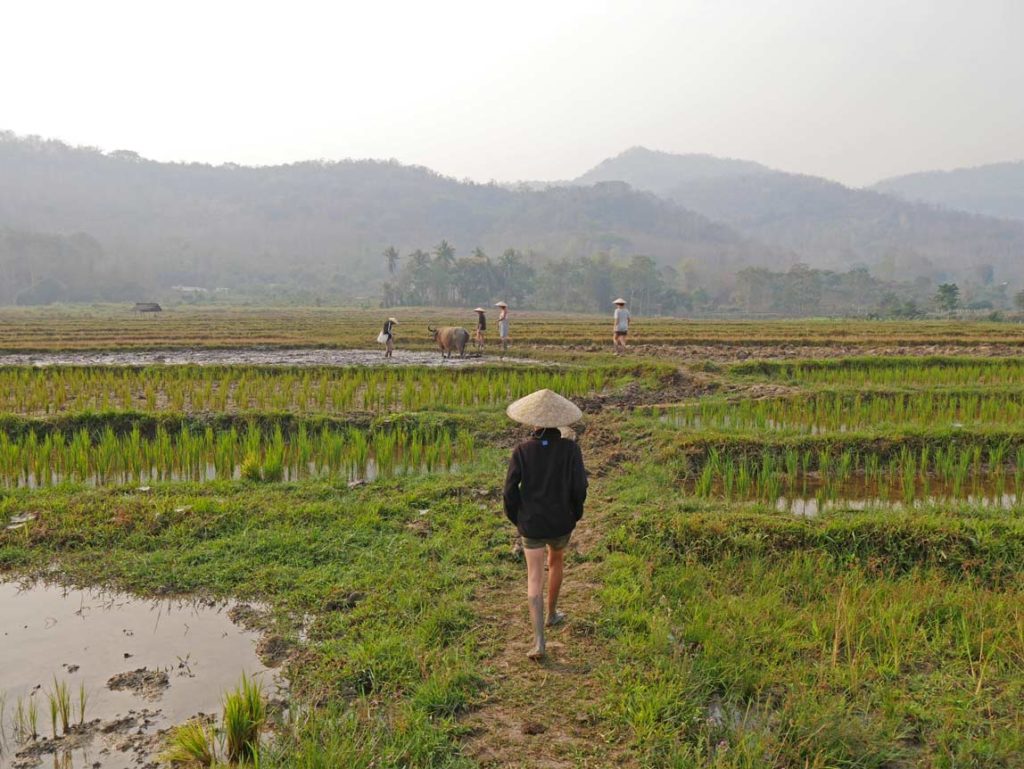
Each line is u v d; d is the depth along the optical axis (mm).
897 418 15352
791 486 11297
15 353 29688
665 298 144500
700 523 8281
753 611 6281
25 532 8391
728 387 18594
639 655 5609
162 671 5742
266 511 8984
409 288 149875
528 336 35938
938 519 8414
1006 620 6262
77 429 13852
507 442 13500
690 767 4320
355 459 12344
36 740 4875
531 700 5125
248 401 16922
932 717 4949
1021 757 4531
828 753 4465
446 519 8945
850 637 5922
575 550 8062
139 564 7699
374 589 6953
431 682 5207
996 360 22672
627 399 17172
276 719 5031
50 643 6207
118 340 35906
